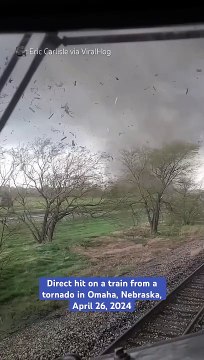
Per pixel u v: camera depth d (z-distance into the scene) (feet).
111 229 60.54
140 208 63.00
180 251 54.44
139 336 32.71
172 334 32.45
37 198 55.16
